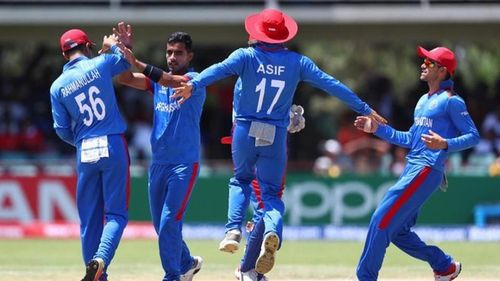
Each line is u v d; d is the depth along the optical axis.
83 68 33.34
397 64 105.00
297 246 59.94
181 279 35.72
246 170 33.53
